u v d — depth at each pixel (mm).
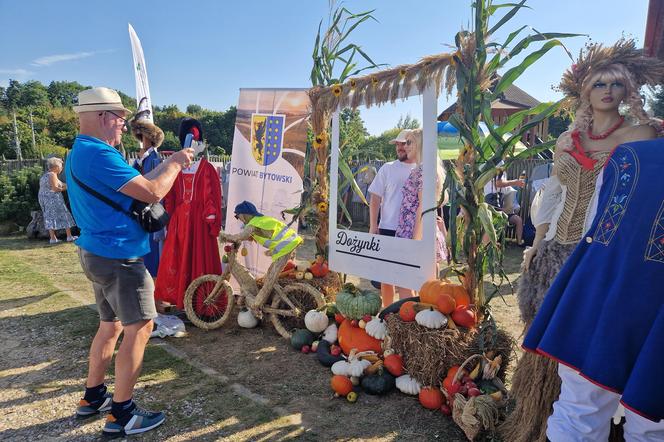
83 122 2719
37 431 2723
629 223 1699
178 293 4637
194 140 4574
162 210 2826
